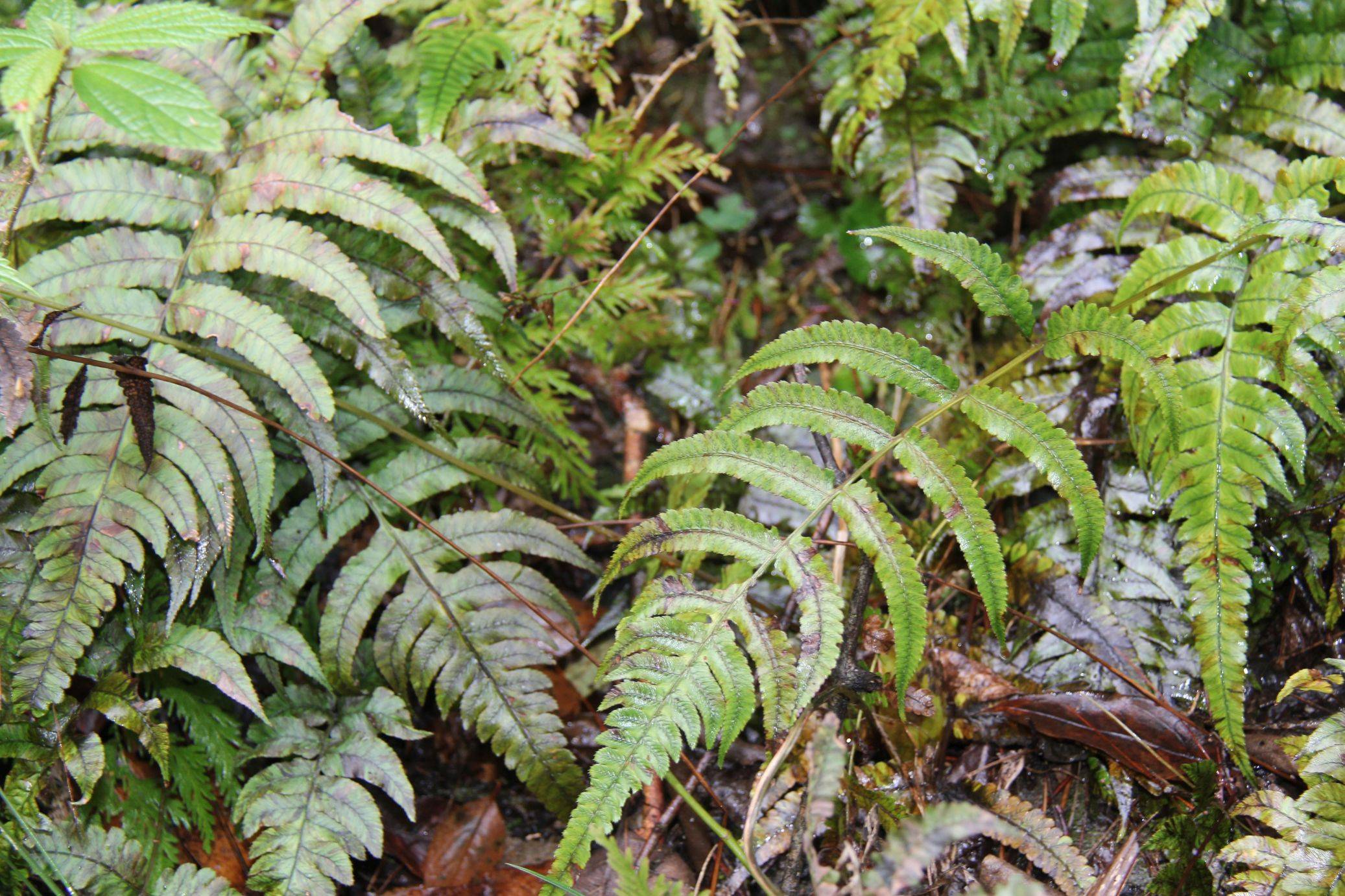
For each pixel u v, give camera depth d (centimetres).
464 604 165
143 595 164
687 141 185
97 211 164
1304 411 168
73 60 160
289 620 169
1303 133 170
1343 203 168
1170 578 167
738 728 156
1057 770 166
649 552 159
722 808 164
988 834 161
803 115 194
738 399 182
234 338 162
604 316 180
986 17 173
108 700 162
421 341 175
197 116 154
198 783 166
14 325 158
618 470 183
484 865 167
